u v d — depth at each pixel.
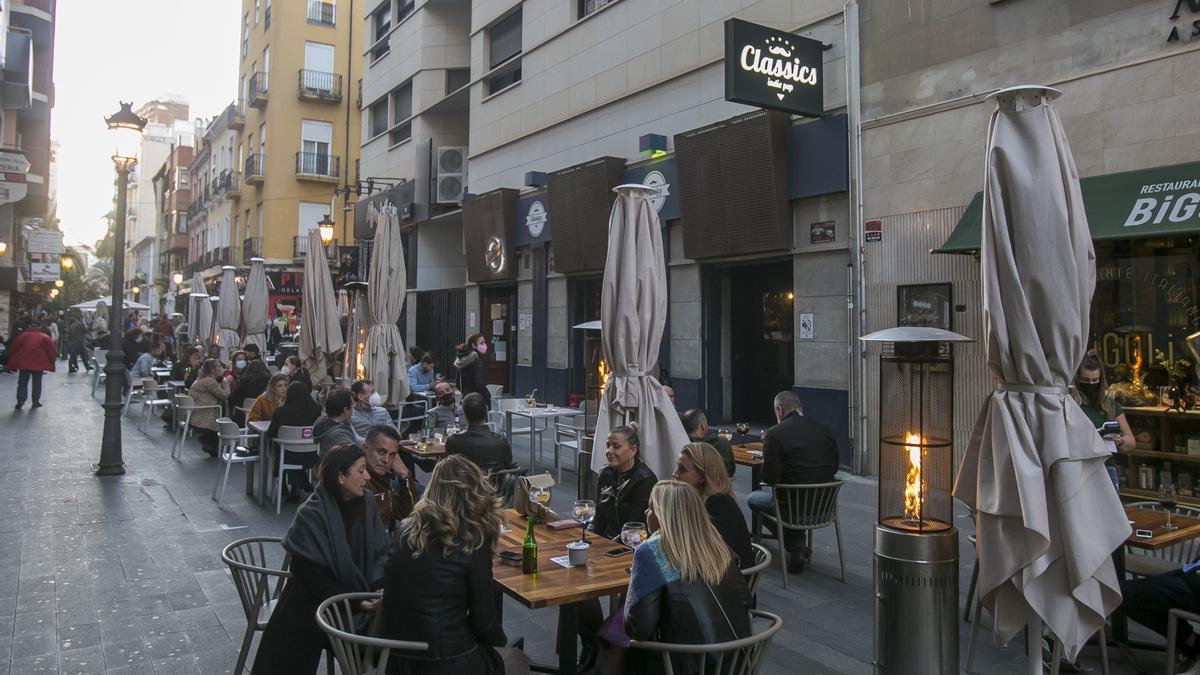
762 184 11.57
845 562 6.77
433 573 3.22
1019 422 3.95
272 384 9.88
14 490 9.06
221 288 20.67
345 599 3.61
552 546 4.46
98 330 28.61
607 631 3.77
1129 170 7.89
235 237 40.28
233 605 5.53
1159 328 7.73
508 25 19.23
